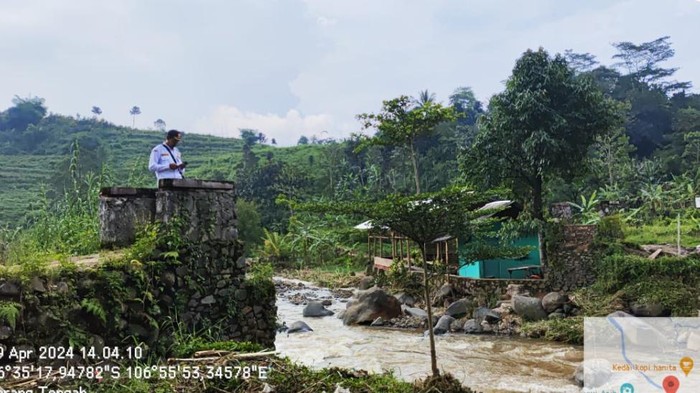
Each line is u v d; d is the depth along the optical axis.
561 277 17.41
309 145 81.56
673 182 40.50
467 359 11.98
